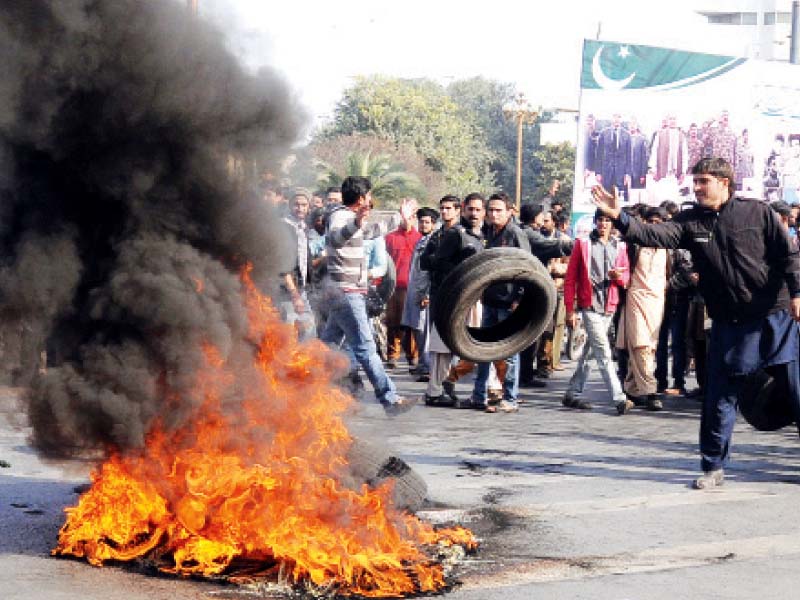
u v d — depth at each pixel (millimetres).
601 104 19422
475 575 5648
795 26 32312
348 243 10844
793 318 8117
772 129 19672
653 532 6695
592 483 8188
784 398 8633
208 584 5332
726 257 8117
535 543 6352
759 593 5469
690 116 19422
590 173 19562
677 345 14109
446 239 11883
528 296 7652
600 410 12562
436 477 8250
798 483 8398
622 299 12852
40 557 5797
